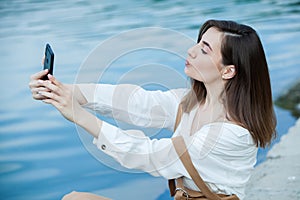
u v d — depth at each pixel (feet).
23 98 35.68
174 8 40.37
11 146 33.37
